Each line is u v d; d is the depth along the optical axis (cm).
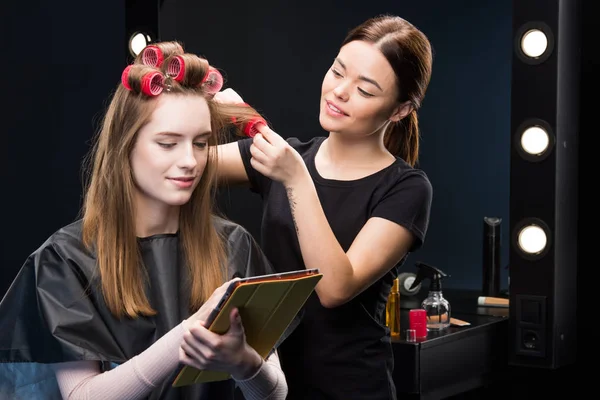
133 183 141
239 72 362
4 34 398
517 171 271
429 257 393
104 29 399
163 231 146
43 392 146
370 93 171
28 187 402
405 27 174
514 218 271
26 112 401
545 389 292
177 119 137
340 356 178
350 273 167
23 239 402
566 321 273
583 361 282
